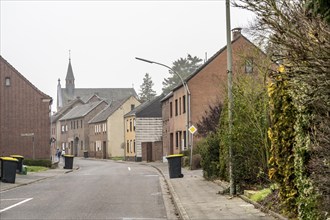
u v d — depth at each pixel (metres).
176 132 50.56
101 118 87.75
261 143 16.53
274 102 11.02
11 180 27.69
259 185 16.66
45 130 53.75
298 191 9.93
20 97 53.72
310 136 8.53
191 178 26.94
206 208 14.44
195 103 44.69
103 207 16.33
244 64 19.09
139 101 85.44
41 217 14.08
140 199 18.75
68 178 32.44
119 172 38.97
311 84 6.29
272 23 6.30
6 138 53.12
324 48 5.80
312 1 5.52
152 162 58.78
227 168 20.33
